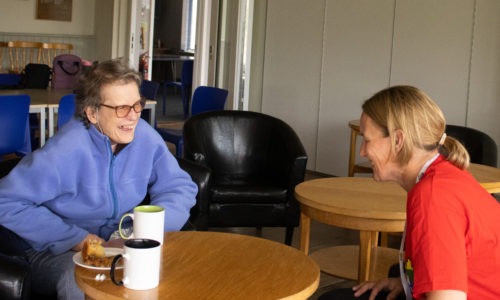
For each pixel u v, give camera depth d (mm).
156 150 2537
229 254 1928
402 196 3070
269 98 7016
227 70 7223
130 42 8523
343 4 6277
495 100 5316
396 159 1698
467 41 5449
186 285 1675
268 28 6957
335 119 6445
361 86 6207
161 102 10727
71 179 2350
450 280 1472
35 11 8594
